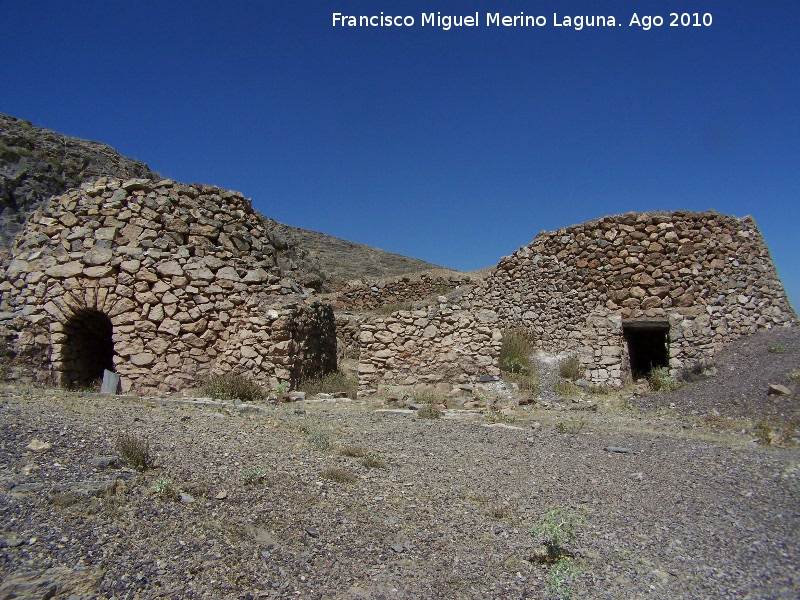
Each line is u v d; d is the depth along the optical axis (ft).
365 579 14.90
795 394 36.91
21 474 17.46
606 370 48.39
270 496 19.06
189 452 22.40
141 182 45.68
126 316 43.37
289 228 145.89
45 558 13.28
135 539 15.03
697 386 44.19
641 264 56.90
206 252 45.65
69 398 33.09
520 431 32.53
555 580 14.65
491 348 46.09
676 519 19.42
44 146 85.10
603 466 25.66
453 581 15.01
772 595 14.51
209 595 13.32
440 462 25.26
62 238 44.98
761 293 55.67
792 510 20.31
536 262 62.59
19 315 43.60
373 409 38.34
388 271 135.85
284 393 40.86
